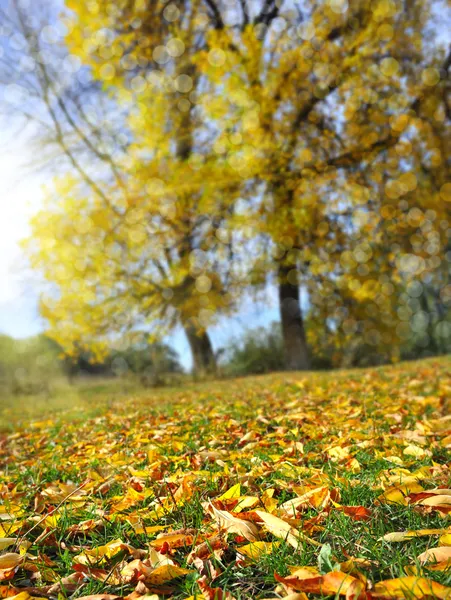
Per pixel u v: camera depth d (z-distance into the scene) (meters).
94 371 19.25
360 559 1.18
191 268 12.20
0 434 4.74
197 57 10.30
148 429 3.57
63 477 2.44
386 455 2.17
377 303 12.87
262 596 1.13
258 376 11.48
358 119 11.39
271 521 1.40
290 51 10.86
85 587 1.25
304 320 15.23
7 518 1.76
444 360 8.93
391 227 11.62
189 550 1.40
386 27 10.47
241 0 11.89
